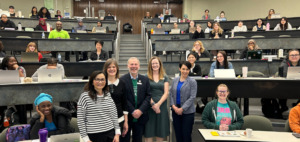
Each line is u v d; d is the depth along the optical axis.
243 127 2.78
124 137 2.61
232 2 12.10
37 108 2.28
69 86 3.22
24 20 7.97
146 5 13.58
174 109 2.95
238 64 4.75
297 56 3.64
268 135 2.34
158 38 7.09
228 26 8.73
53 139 1.80
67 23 8.51
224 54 3.83
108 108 2.21
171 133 3.62
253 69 4.72
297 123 2.50
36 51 4.54
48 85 3.12
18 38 5.37
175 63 4.92
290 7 10.70
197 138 3.69
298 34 6.50
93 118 2.13
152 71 2.97
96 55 5.00
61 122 2.31
